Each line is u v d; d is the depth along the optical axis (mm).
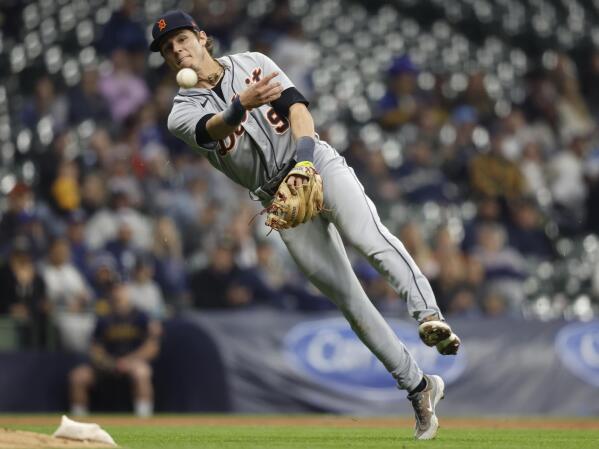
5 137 47156
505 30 61469
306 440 17703
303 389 35281
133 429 22672
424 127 51156
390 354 17375
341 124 52844
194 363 35219
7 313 36062
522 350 37000
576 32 63000
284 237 17141
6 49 52062
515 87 58719
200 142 16766
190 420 29172
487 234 43562
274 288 39000
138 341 35125
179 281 39406
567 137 54781
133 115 46188
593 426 25422
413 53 58562
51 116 45938
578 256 48719
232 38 54000
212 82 17234
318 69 55500
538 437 19125
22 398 35031
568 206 51031
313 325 35969
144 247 39875
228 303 38125
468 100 54750
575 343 37469
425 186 47531
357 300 17203
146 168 43250
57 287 36969
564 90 56094
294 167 16141
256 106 16016
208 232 42094
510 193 48656
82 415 34031
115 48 51094
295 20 56562
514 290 42750
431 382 17781
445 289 40406
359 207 16562
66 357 35812
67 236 39500
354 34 58438
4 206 43250
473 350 36688
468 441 17453
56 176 42344
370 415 35188
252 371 35188
